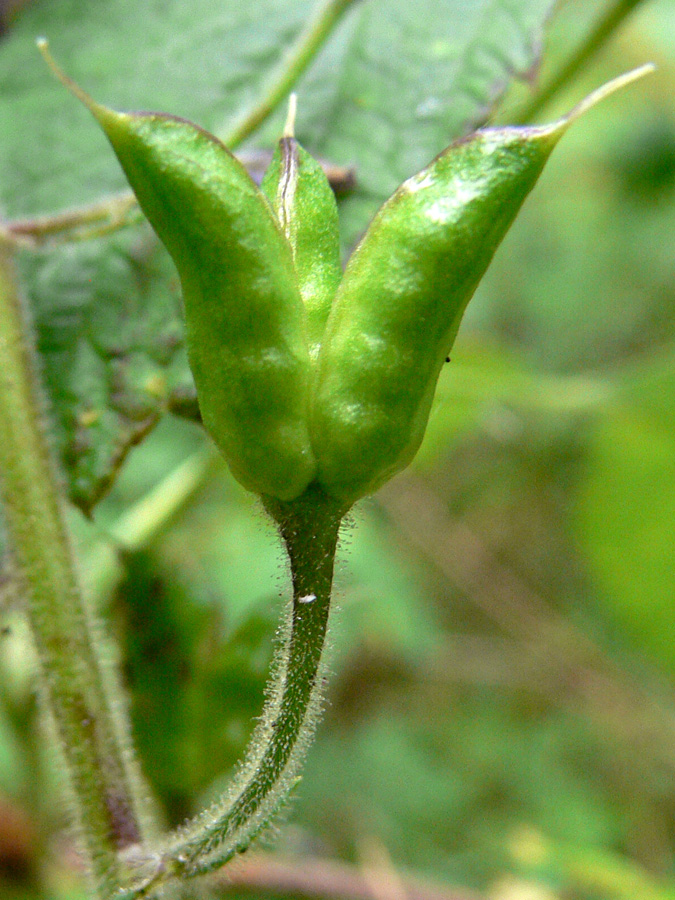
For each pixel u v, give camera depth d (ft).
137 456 0.48
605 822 0.64
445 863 0.56
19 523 0.22
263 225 0.16
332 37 0.27
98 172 0.27
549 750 0.68
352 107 0.26
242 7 0.28
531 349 0.80
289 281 0.16
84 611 0.22
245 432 0.16
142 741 0.26
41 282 0.26
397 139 0.26
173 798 0.27
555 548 0.78
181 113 0.28
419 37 0.27
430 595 0.78
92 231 0.26
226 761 0.27
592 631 0.74
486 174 0.16
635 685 0.72
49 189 0.27
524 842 0.36
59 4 0.30
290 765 0.18
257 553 0.38
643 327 0.77
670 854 0.65
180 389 0.25
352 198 0.25
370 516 0.57
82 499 0.25
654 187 0.60
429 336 0.16
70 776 0.21
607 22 0.29
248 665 0.26
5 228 0.26
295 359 0.16
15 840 0.29
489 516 0.79
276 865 0.29
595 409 0.39
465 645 0.74
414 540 0.73
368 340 0.16
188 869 0.18
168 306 0.26
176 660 0.26
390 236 0.16
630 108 0.58
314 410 0.16
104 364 0.25
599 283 0.77
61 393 0.25
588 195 0.72
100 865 0.21
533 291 0.79
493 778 0.65
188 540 0.38
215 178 0.16
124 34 0.29
